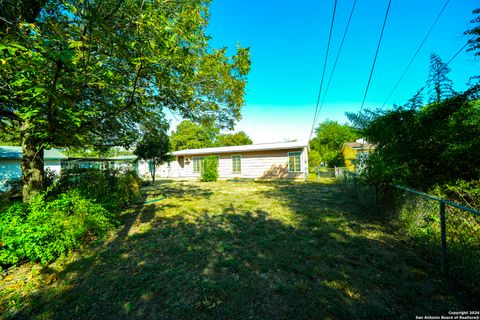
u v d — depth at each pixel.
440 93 3.82
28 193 4.66
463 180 3.11
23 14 2.97
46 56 2.06
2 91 3.08
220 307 1.92
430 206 2.98
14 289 2.25
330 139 31.91
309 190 9.23
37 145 3.61
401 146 3.87
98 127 4.98
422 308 1.84
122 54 2.84
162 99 4.78
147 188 11.20
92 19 2.37
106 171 6.83
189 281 2.34
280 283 2.27
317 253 2.97
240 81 5.82
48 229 2.86
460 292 2.04
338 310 1.84
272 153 14.48
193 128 30.36
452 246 2.36
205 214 5.39
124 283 2.33
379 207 4.76
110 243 3.51
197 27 3.63
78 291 2.21
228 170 16.06
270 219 4.77
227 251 3.11
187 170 18.08
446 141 3.35
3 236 2.63
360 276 2.37
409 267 2.53
